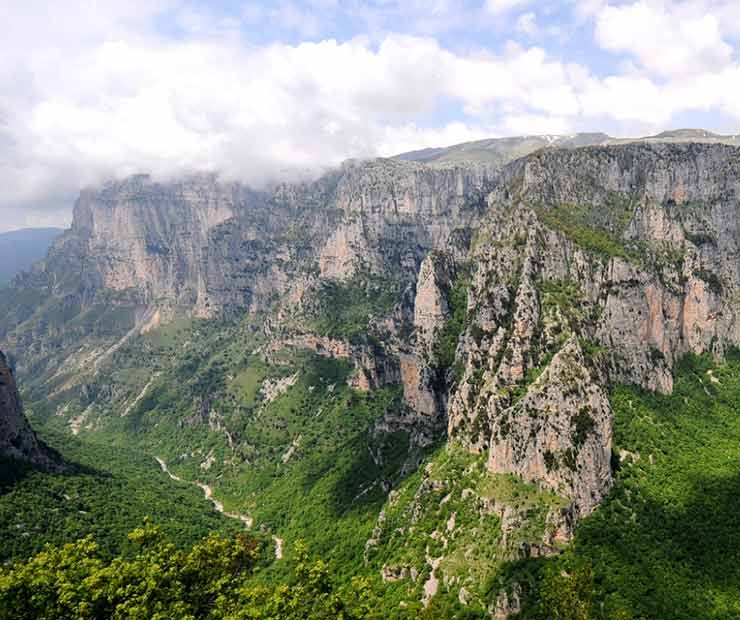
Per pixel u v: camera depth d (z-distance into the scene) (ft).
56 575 267.39
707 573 421.59
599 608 388.57
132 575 273.13
